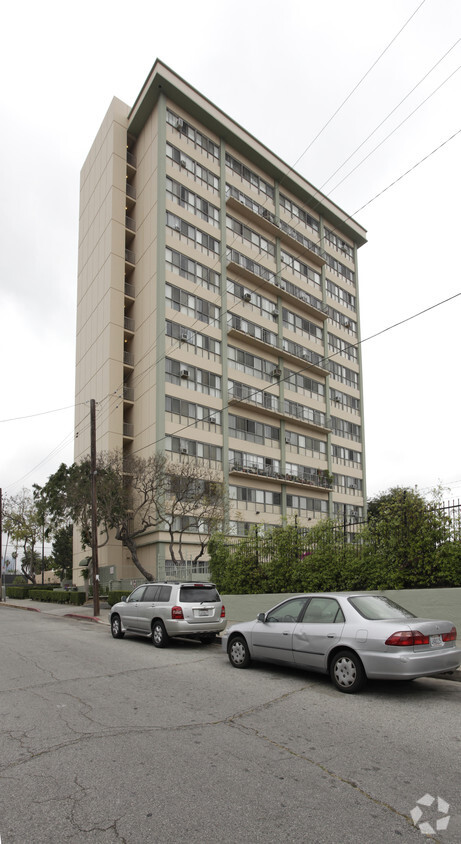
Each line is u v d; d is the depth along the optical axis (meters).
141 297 39.81
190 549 34.50
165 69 40.03
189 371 37.69
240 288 43.09
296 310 48.31
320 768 4.75
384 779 4.50
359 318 56.78
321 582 14.89
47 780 4.55
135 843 3.51
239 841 3.52
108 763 4.91
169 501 32.97
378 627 7.54
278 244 47.38
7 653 12.12
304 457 45.91
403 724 6.13
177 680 8.68
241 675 9.09
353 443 52.53
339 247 55.84
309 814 3.88
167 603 12.94
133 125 42.53
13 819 3.87
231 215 43.62
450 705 7.02
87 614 24.62
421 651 7.33
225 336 40.69
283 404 44.78
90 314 44.09
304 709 6.80
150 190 40.09
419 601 12.10
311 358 48.88
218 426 38.88
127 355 40.31
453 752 5.15
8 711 6.84
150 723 6.18
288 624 8.93
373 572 13.52
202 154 42.38
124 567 37.06
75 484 32.69
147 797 4.18
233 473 38.50
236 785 4.39
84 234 47.69
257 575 17.39
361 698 7.39
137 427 38.25
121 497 30.83
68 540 60.12
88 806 4.05
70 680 8.77
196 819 3.82
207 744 5.42
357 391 54.69
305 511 44.59
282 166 48.47
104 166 43.69
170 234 38.62
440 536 12.51
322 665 8.14
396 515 13.41
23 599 44.88
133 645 13.24
